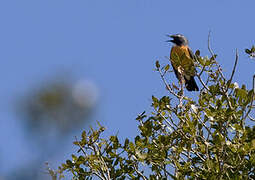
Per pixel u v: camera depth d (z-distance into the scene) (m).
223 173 7.57
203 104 8.33
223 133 8.38
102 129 8.27
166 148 8.20
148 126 8.43
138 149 8.30
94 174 8.43
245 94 8.29
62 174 8.11
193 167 8.50
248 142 7.99
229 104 8.20
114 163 8.48
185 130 8.01
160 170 8.38
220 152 7.80
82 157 8.37
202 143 8.31
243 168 7.80
